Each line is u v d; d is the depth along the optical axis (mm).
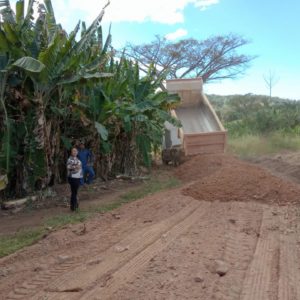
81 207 11781
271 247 7289
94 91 14750
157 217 9688
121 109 15727
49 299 5328
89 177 13953
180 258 6602
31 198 12336
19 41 11727
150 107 16531
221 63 40656
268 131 28547
